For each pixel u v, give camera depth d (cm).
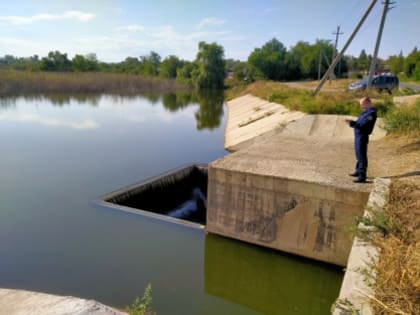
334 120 1183
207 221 730
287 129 1194
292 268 639
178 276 614
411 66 4747
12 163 1323
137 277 604
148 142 1780
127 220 812
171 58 7581
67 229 766
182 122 2514
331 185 574
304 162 732
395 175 614
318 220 597
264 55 6209
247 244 687
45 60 5878
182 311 536
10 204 908
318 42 6012
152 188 1041
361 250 375
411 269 311
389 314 271
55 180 1121
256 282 669
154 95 4806
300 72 6038
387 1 1611
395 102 1295
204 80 6228
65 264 635
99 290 564
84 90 4531
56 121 2361
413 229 403
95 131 2052
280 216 636
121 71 7419
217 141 1845
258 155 796
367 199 542
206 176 1199
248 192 663
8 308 393
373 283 309
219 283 652
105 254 671
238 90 4809
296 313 583
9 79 3888
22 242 709
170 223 793
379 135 1012
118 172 1234
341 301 296
